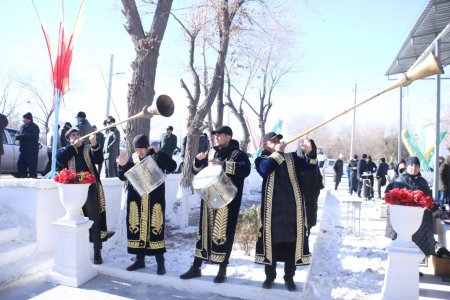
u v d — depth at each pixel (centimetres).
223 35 987
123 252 620
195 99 1100
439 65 343
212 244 468
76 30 696
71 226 485
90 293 465
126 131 773
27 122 906
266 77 2223
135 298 455
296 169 455
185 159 865
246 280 484
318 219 924
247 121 1895
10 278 473
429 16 996
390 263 422
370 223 992
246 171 462
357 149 6550
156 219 501
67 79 696
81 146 541
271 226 443
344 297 480
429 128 1983
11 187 564
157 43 780
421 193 422
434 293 511
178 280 488
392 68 1530
